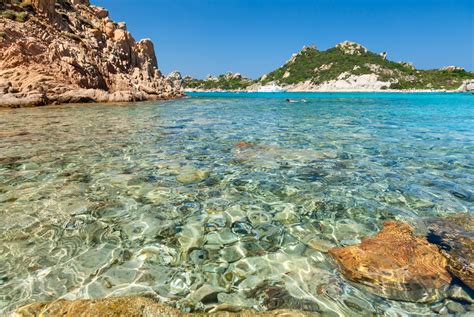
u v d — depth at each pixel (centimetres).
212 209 497
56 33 3322
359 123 1611
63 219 453
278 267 350
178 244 396
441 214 477
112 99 3098
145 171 681
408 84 13962
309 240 407
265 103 3753
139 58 5059
